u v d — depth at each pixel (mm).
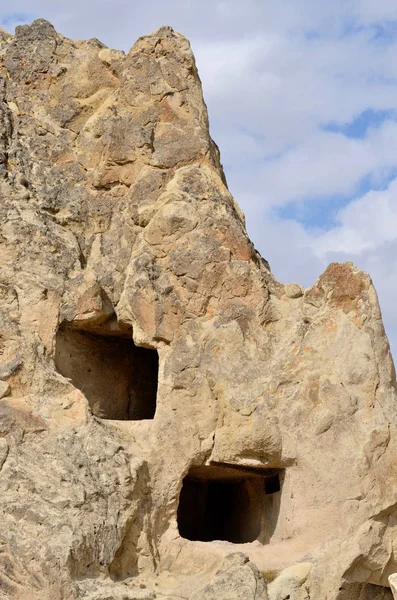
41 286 17359
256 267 18000
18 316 17094
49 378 16641
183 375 17281
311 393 17391
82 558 15398
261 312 17750
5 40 20344
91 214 18688
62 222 18516
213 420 17203
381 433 17250
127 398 18750
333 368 17500
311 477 17188
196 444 17078
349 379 17453
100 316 17859
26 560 15055
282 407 17344
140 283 17562
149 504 16703
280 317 17922
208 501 19062
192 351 17391
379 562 17031
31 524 15367
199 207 18047
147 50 19094
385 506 17062
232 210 18312
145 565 16391
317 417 17312
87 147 18969
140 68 19000
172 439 17031
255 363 17469
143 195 18406
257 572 15211
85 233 18641
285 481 17359
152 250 17859
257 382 17375
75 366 18172
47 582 14945
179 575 16594
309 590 16562
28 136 19016
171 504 16891
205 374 17328
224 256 17797
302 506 17156
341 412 17312
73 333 18219
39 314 17250
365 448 17188
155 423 17094
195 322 17547
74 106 19266
